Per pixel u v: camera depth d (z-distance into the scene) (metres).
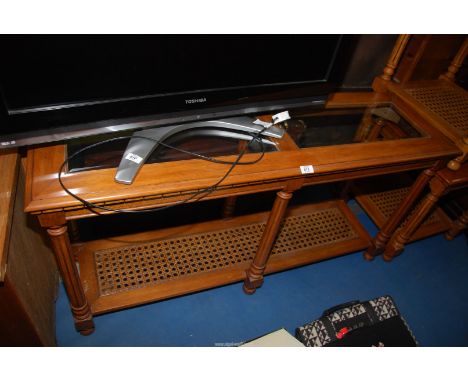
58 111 0.84
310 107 1.35
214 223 1.61
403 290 1.67
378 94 1.53
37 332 1.05
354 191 1.95
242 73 1.03
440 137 1.35
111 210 0.90
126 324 1.35
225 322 1.41
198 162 0.98
